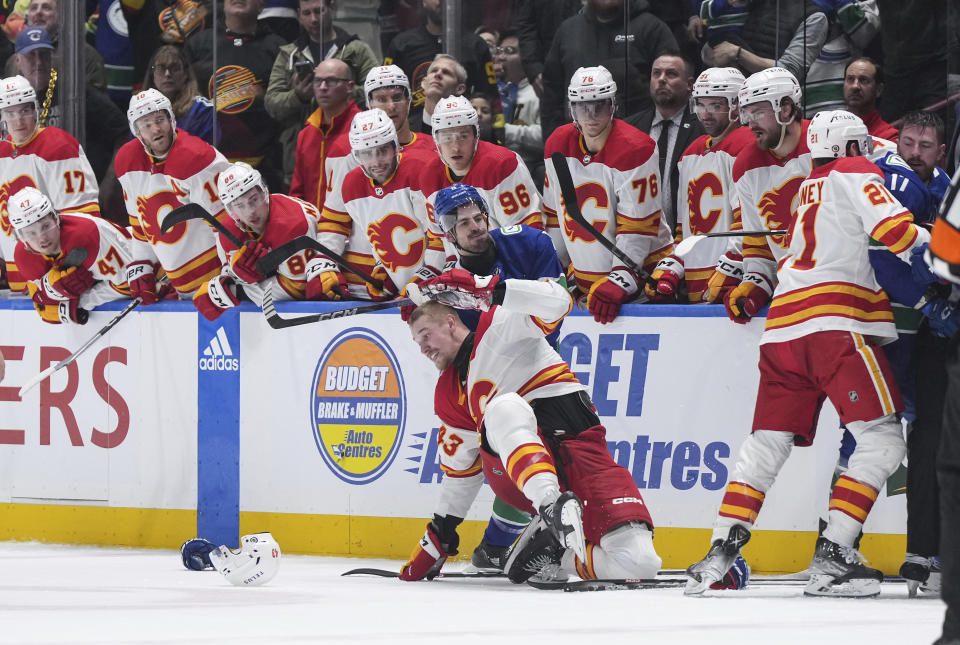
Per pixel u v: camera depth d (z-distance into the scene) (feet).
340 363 65.62
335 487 65.92
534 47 72.18
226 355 68.13
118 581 52.65
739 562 49.32
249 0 77.41
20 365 73.51
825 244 48.01
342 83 70.38
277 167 77.97
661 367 59.21
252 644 30.30
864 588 45.98
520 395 49.26
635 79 69.26
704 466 58.49
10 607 40.78
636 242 60.49
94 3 82.07
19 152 74.49
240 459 68.13
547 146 62.75
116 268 71.46
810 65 66.49
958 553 27.37
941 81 64.39
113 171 83.41
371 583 51.93
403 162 64.39
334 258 61.31
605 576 48.44
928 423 47.62
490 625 34.60
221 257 67.97
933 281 46.01
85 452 71.92
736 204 59.36
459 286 48.29
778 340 48.32
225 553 50.55
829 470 56.08
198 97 79.51
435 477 63.62
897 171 48.70
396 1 74.95
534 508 48.26
